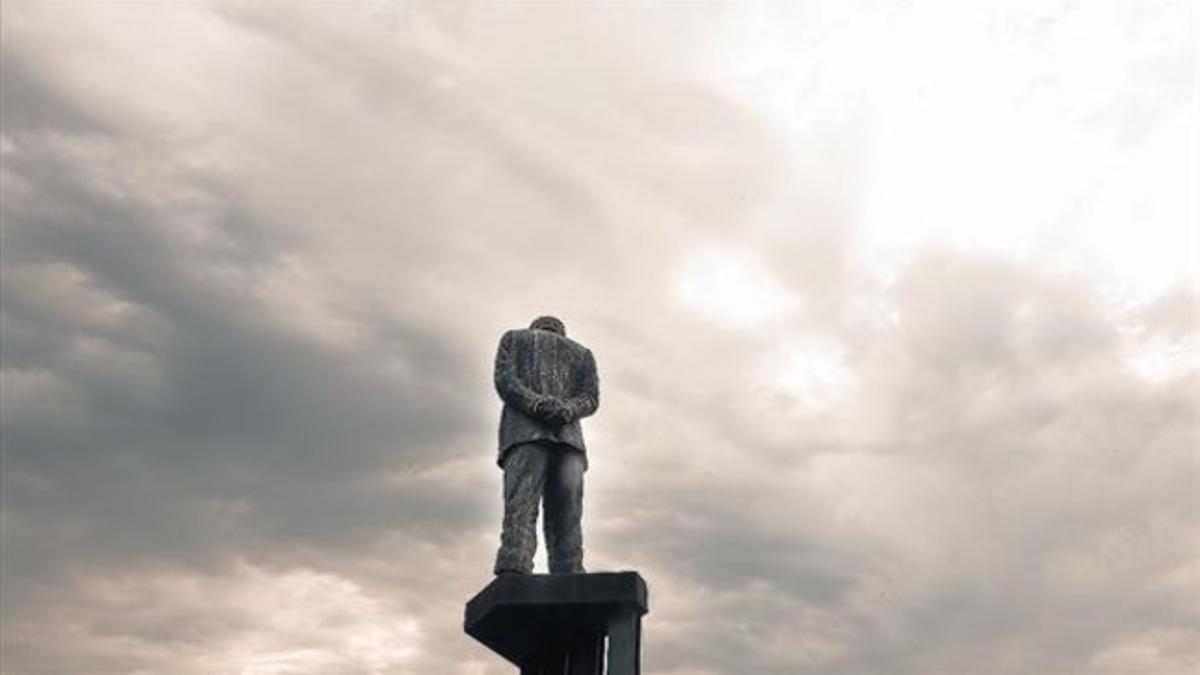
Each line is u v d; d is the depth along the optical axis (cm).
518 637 1845
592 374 2016
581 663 1805
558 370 1988
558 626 1806
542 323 2070
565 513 1920
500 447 1950
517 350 1994
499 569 1838
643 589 1778
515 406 1945
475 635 1848
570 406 1938
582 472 1947
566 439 1928
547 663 1870
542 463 1917
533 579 1767
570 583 1759
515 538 1852
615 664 1727
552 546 1916
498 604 1753
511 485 1892
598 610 1761
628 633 1744
